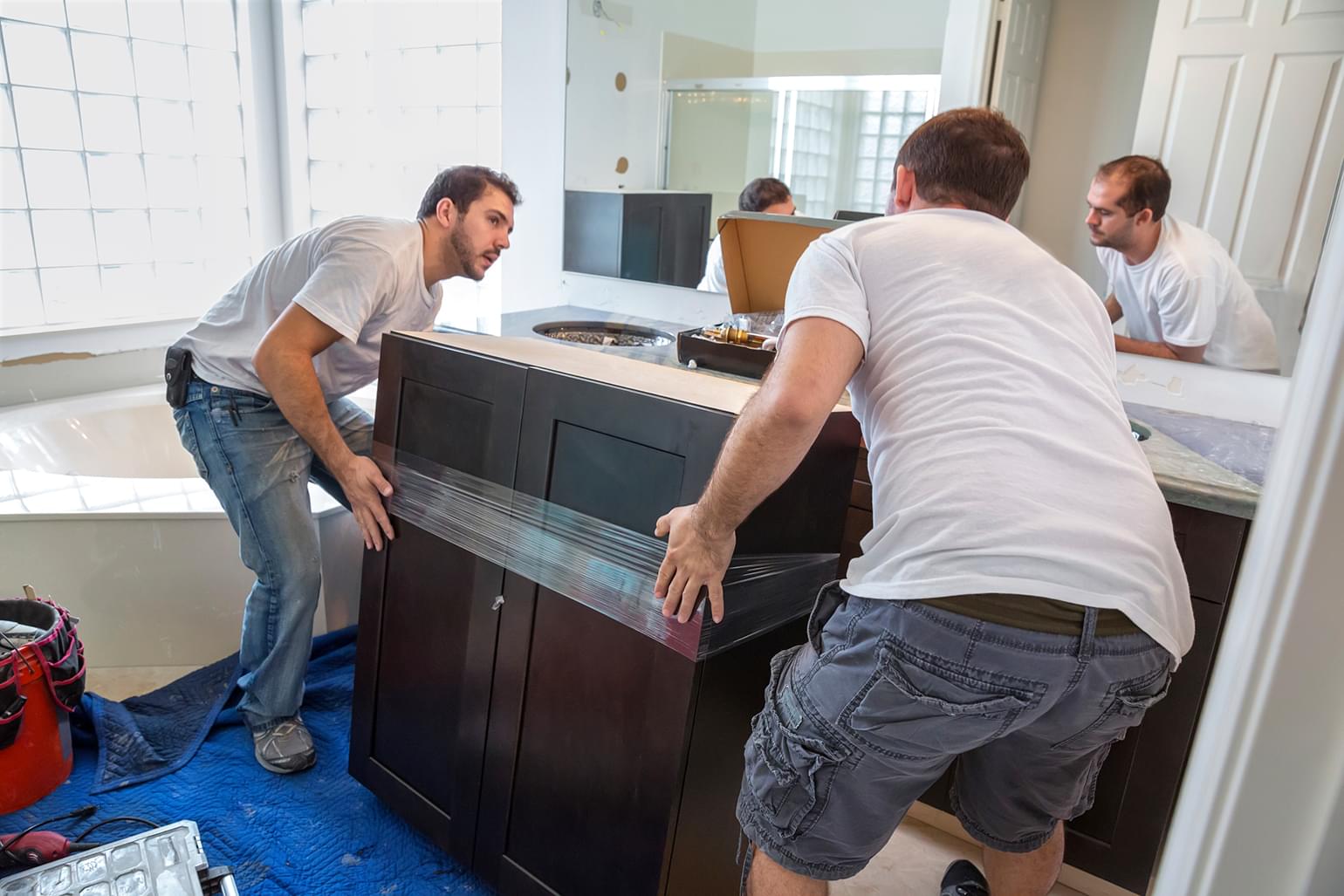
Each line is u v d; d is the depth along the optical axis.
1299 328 1.69
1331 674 0.34
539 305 2.98
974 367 1.06
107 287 3.16
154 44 3.15
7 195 2.84
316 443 1.63
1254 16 1.61
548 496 1.33
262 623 1.86
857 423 1.34
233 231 3.53
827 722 1.07
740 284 2.16
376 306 1.78
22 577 2.00
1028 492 0.99
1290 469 0.34
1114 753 1.51
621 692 1.26
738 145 2.34
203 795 1.75
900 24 2.00
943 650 0.99
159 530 2.04
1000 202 1.23
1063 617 0.97
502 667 1.42
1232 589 1.38
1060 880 1.63
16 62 2.80
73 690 1.75
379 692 1.65
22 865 1.45
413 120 3.27
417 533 1.53
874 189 2.13
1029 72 1.86
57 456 2.61
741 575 1.20
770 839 1.15
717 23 2.29
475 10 3.01
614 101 2.58
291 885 1.54
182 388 1.79
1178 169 1.74
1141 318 1.85
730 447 1.04
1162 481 1.40
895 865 1.66
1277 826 0.36
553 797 1.37
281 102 3.51
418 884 1.56
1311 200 1.63
